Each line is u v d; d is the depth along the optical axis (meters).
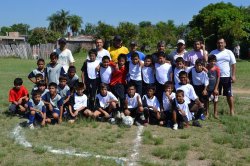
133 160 6.26
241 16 47.03
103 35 48.75
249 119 9.51
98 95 9.20
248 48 41.56
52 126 8.45
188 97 8.93
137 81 9.26
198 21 57.22
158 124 8.90
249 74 21.31
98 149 6.77
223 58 9.69
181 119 8.53
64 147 6.88
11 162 5.93
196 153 6.67
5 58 38.72
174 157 6.38
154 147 7.00
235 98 12.84
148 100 8.88
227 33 41.62
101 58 9.56
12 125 8.45
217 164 6.04
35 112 8.38
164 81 9.16
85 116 9.12
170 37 61.19
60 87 9.05
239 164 6.10
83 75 9.55
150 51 45.78
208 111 9.98
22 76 19.45
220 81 9.77
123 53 9.62
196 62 9.25
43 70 9.86
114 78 9.34
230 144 7.30
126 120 8.55
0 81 16.89
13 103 9.53
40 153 6.47
